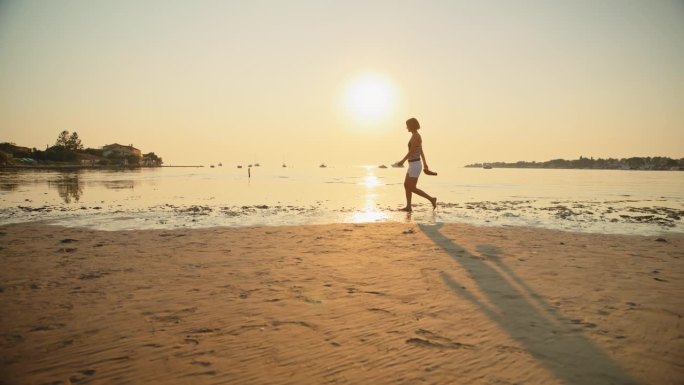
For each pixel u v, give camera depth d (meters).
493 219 9.02
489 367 2.26
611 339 2.59
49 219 8.88
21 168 83.25
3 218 9.06
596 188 24.50
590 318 2.95
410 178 10.26
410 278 4.06
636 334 2.66
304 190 22.16
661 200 15.12
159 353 2.45
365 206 12.44
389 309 3.19
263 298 3.46
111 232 6.99
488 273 4.23
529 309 3.15
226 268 4.47
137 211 10.64
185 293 3.59
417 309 3.18
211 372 2.23
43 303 3.31
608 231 7.18
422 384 2.10
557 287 3.71
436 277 4.09
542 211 10.88
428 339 2.64
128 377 2.17
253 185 28.19
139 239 6.28
